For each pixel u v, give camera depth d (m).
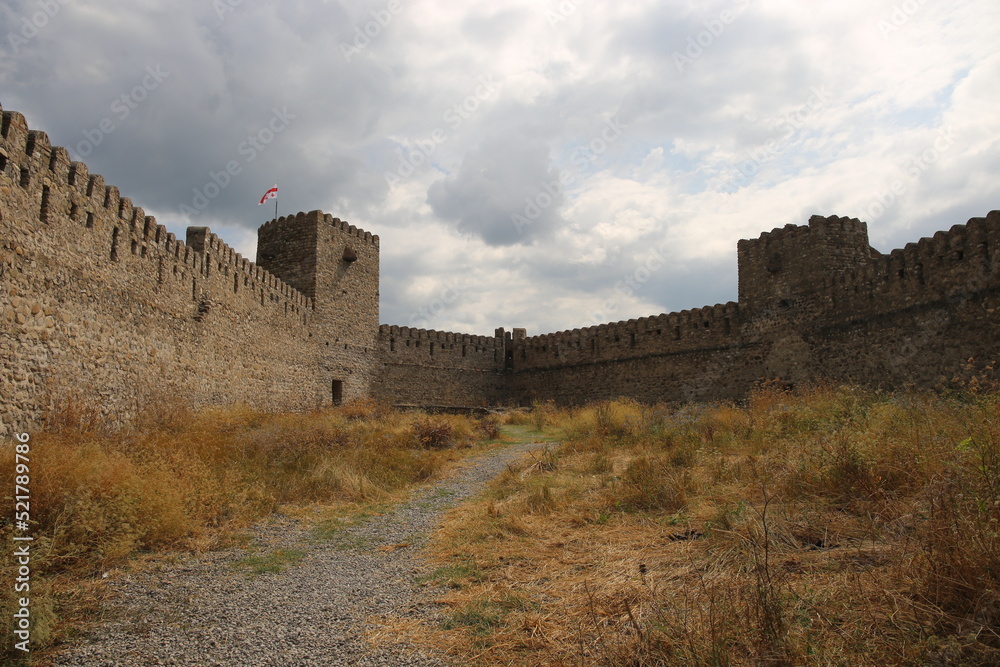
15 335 10.58
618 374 38.91
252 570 6.72
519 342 45.78
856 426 9.93
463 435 20.17
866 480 7.24
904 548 4.99
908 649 3.68
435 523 8.88
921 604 4.16
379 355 38.47
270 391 26.25
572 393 41.84
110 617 5.34
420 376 40.69
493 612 5.20
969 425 8.12
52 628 5.00
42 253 11.41
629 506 8.66
